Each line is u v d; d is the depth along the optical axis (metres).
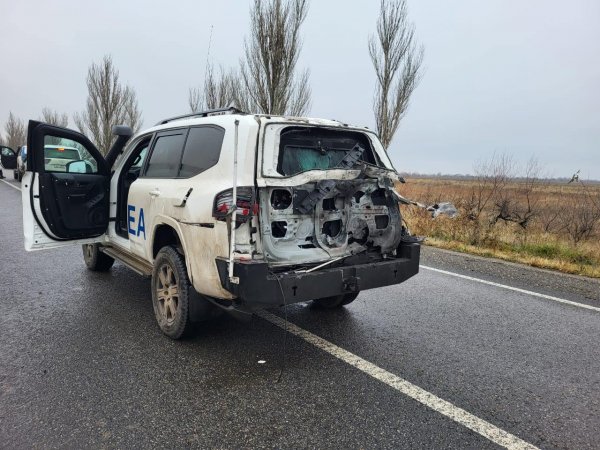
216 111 4.29
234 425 2.77
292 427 2.76
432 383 3.37
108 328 4.28
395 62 14.84
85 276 6.13
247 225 3.27
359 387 3.28
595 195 10.74
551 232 10.12
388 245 4.19
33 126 4.54
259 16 12.97
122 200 5.23
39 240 4.74
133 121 26.77
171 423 2.77
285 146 3.71
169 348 3.86
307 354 3.82
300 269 3.59
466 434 2.74
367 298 5.50
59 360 3.59
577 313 5.11
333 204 3.86
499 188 11.23
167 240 4.37
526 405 3.10
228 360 3.66
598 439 2.72
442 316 4.90
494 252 8.56
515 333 4.44
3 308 4.80
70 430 2.67
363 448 2.58
